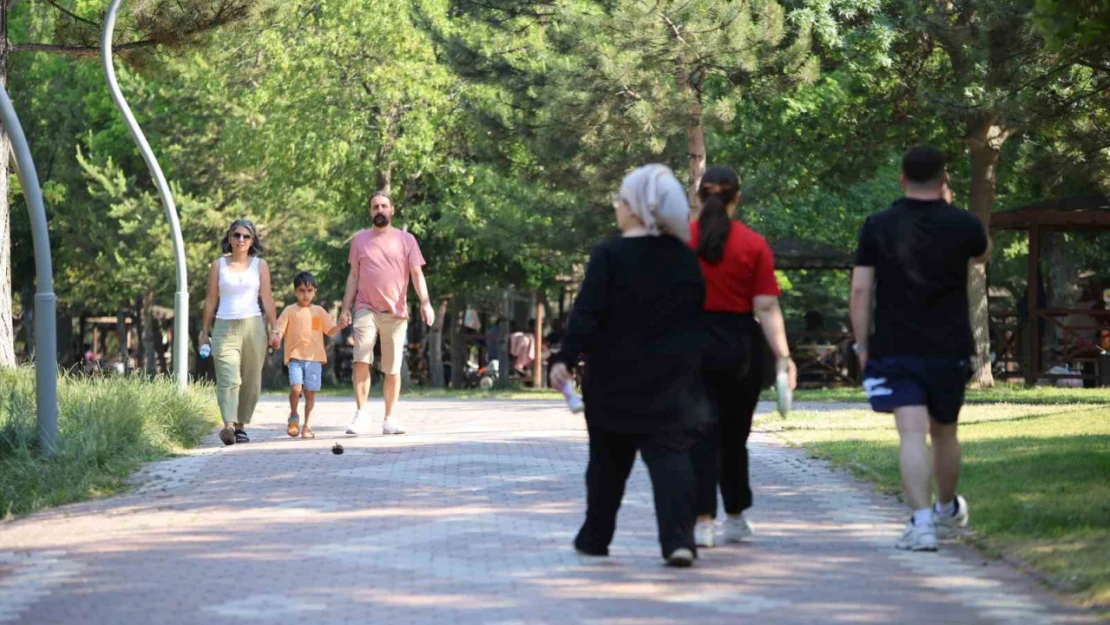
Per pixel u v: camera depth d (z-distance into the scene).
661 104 42.41
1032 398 41.03
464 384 77.19
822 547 14.51
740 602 11.93
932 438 14.95
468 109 52.44
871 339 14.34
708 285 14.25
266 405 39.16
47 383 23.28
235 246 26.89
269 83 66.31
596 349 13.48
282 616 11.59
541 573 13.21
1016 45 39.28
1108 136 43.34
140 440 24.78
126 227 78.19
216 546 15.00
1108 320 52.56
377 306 28.16
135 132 34.53
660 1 41.06
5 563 14.38
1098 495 16.70
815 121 50.81
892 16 46.25
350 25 63.72
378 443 25.98
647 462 13.41
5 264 33.03
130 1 35.94
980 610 11.55
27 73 87.81
